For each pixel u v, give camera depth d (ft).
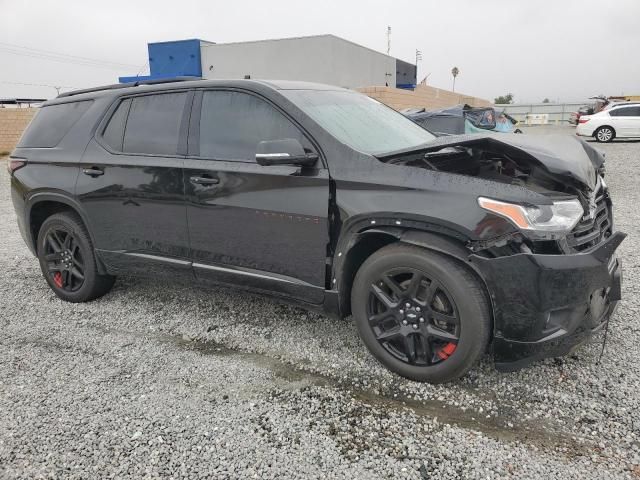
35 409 9.39
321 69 69.26
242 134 11.23
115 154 12.90
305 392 9.77
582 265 8.43
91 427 8.82
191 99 12.05
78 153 13.51
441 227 8.95
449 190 8.95
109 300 14.83
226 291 12.13
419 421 8.80
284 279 10.93
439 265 9.04
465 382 9.88
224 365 10.89
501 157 10.82
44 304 14.76
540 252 8.61
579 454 7.87
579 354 10.71
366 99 13.79
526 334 8.68
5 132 61.52
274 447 8.22
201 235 11.78
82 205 13.47
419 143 12.14
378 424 8.75
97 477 7.66
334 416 9.00
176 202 11.92
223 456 8.04
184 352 11.55
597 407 8.96
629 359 10.42
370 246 10.52
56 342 12.23
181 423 8.88
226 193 11.13
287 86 11.61
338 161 10.00
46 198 14.10
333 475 7.59
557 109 154.92
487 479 7.43
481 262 8.68
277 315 13.39
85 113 13.89
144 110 12.76
